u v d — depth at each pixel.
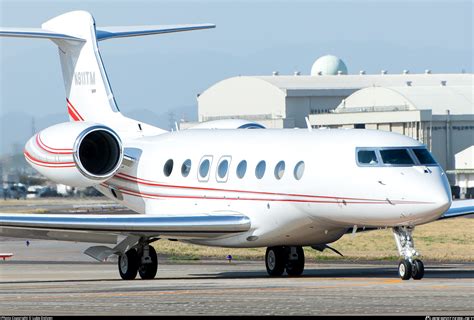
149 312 52.00
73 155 83.44
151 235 79.12
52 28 98.06
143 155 90.62
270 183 78.31
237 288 65.25
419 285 65.31
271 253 83.56
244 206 80.31
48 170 85.75
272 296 58.91
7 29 93.12
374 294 59.06
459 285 65.06
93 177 83.94
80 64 97.31
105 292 64.12
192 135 88.50
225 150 83.69
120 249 81.06
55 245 135.75
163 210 88.12
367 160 73.25
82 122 85.75
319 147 76.44
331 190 74.38
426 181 70.94
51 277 84.31
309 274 83.81
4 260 109.50
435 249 116.19
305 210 76.25
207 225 78.31
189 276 84.69
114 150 85.88
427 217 70.56
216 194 82.88
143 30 99.50
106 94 95.94
